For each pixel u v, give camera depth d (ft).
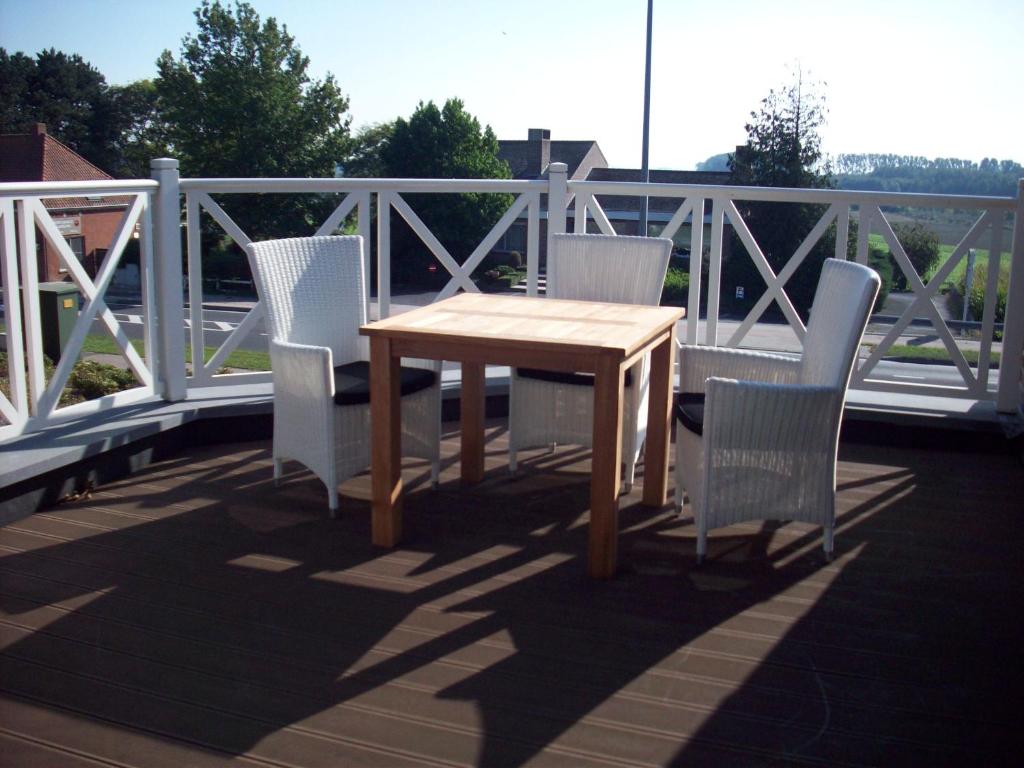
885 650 8.38
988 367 14.96
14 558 9.96
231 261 67.62
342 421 11.21
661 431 11.64
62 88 171.32
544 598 9.28
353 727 7.09
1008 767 6.72
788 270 15.31
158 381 14.21
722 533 11.03
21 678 7.68
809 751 6.89
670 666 8.04
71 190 12.02
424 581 9.61
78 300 22.47
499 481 12.71
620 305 12.04
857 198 14.80
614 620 8.84
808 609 9.15
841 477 13.07
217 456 13.48
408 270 55.93
